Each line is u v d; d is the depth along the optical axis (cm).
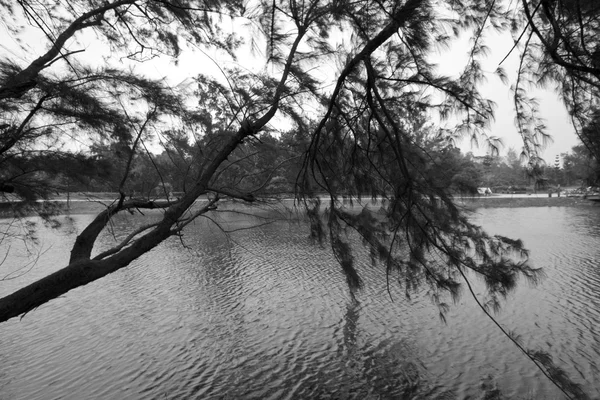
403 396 845
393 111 319
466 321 1179
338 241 395
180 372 973
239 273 1850
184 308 1410
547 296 1360
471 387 860
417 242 331
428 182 307
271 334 1175
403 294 1408
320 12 324
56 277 303
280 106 379
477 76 300
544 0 213
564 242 2317
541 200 4469
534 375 884
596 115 263
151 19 442
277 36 363
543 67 273
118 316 1338
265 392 882
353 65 281
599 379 848
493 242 332
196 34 434
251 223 2984
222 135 402
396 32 276
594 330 1094
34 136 362
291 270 1866
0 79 309
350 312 1296
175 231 372
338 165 368
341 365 984
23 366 1004
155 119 370
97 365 1009
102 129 347
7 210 551
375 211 379
